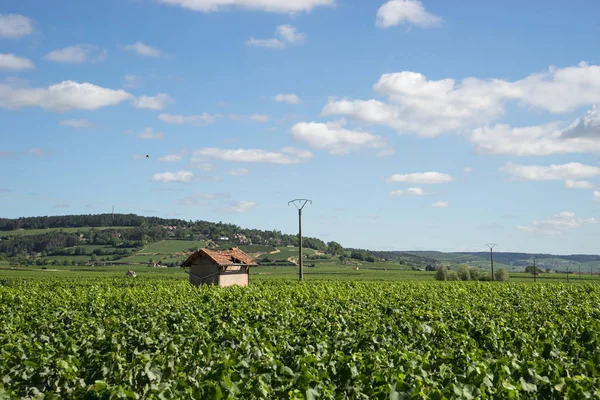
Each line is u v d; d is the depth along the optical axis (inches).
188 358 517.0
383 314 971.9
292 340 620.4
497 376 414.9
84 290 1644.9
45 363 476.4
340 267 7249.0
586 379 408.5
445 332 719.1
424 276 4653.1
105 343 594.2
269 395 393.7
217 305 1061.8
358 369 450.6
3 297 1343.5
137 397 372.5
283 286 1817.2
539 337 706.8
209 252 1943.9
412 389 358.0
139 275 3860.7
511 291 1612.9
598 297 1475.1
